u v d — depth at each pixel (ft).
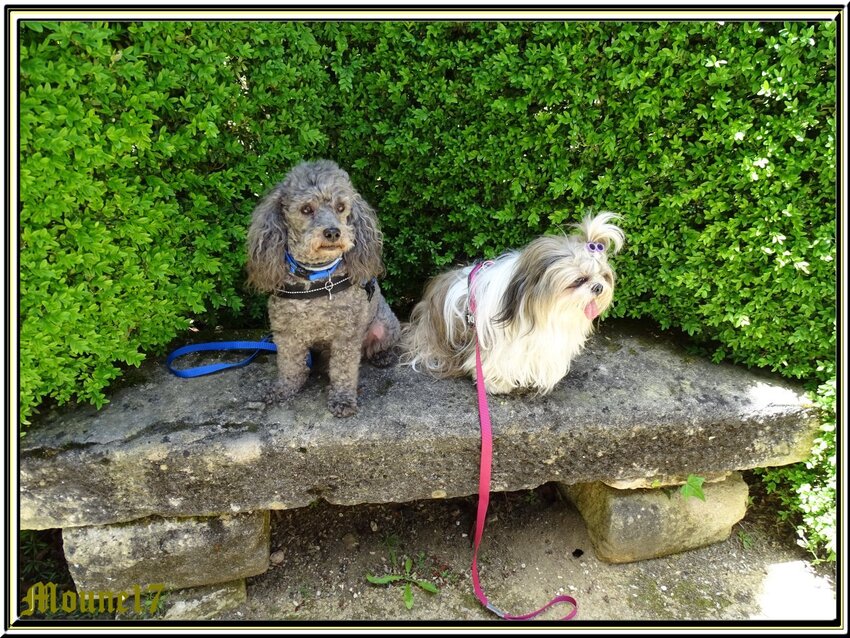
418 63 4.08
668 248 4.04
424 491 3.61
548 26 3.78
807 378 3.97
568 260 3.42
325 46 4.05
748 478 4.78
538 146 4.06
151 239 3.50
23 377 3.15
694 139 3.94
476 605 3.83
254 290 4.39
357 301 3.48
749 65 3.54
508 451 3.53
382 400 3.67
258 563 3.75
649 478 3.85
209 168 3.90
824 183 3.59
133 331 3.76
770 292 3.82
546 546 4.23
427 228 4.63
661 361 4.16
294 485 3.46
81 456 3.19
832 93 3.47
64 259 3.17
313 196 3.18
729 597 3.91
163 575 3.63
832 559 4.03
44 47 2.89
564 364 3.70
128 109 3.24
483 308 3.74
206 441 3.30
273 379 3.82
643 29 3.67
